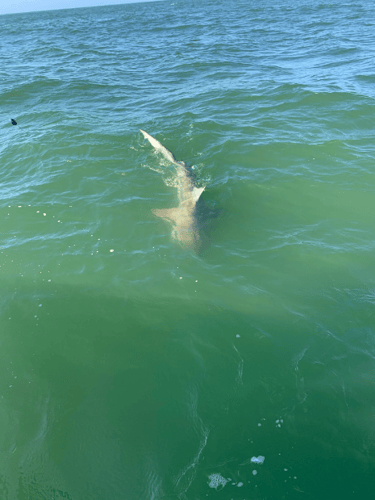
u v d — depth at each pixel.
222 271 9.09
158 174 13.24
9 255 9.80
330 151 13.88
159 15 68.69
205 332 7.66
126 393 6.66
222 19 53.41
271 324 7.74
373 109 17.00
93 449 5.93
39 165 13.93
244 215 10.95
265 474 5.53
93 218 11.09
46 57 33.38
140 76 25.66
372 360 6.95
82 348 7.46
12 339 7.68
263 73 24.30
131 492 5.46
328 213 10.85
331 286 8.53
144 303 8.36
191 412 6.34
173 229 10.39
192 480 5.53
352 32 36.06
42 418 6.36
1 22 90.50
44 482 5.61
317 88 20.02
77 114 18.64
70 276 9.12
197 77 24.50
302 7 60.31
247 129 16.14
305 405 6.33
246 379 6.77
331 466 5.56
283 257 9.41
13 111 19.73
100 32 48.81
